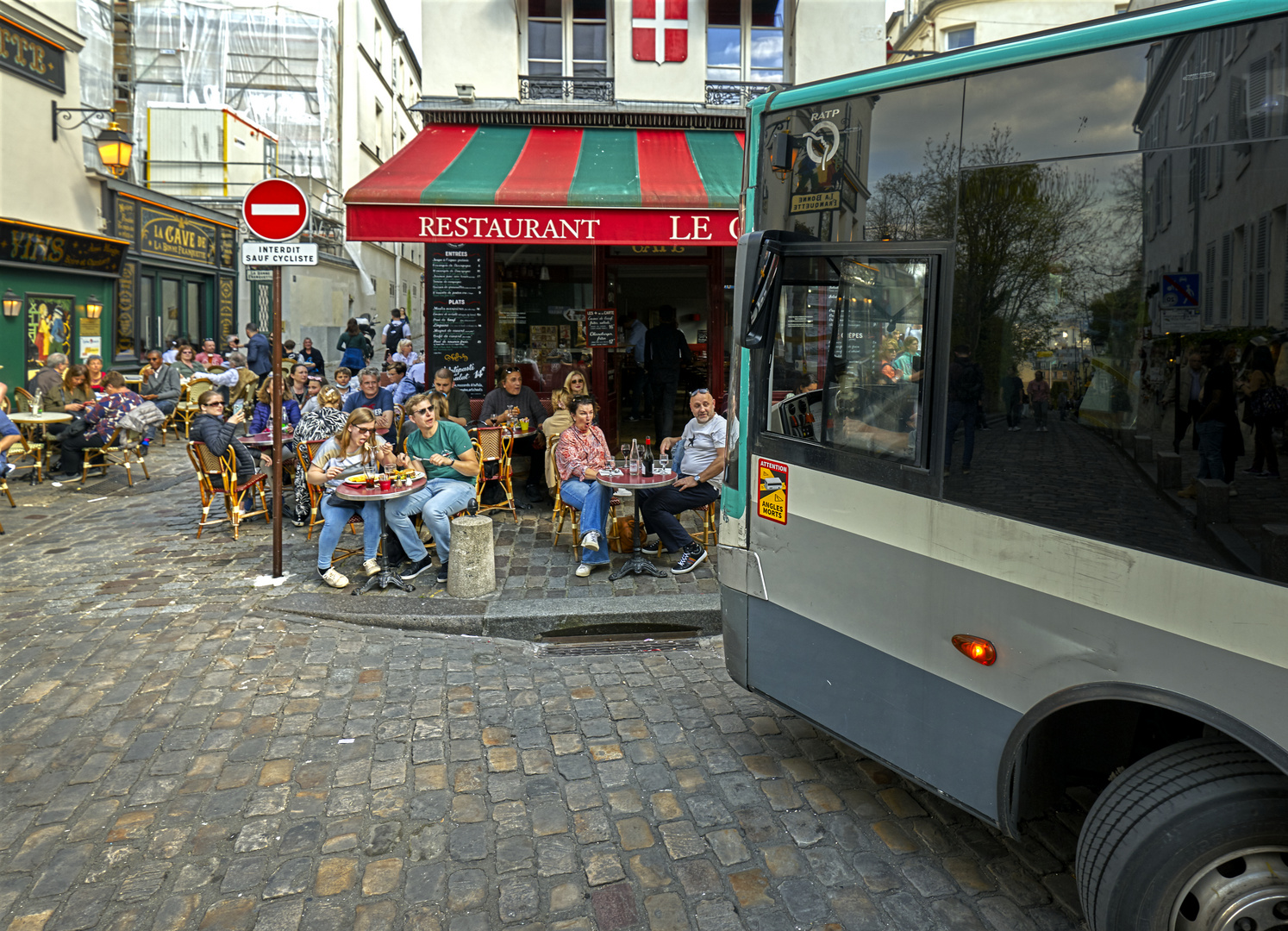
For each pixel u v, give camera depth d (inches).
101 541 320.8
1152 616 96.3
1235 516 89.4
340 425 345.1
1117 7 673.0
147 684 198.7
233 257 912.3
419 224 329.7
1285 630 85.9
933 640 121.6
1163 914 97.0
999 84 110.9
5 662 209.8
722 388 424.5
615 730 177.3
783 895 125.2
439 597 254.4
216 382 609.3
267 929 119.3
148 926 120.4
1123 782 102.2
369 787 155.8
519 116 415.8
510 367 415.5
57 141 576.4
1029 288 107.6
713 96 428.8
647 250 416.2
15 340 548.4
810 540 141.6
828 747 169.3
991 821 115.7
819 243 136.3
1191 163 93.7
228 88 1051.3
